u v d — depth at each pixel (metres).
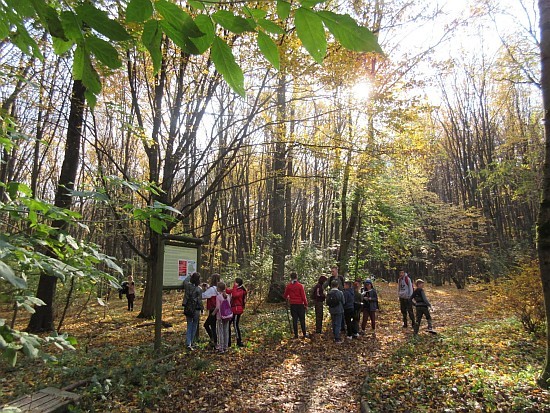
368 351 8.36
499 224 24.97
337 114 10.59
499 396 4.49
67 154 9.77
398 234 16.61
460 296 19.52
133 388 5.41
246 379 6.27
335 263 15.43
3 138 2.33
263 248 16.23
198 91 9.50
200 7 1.08
